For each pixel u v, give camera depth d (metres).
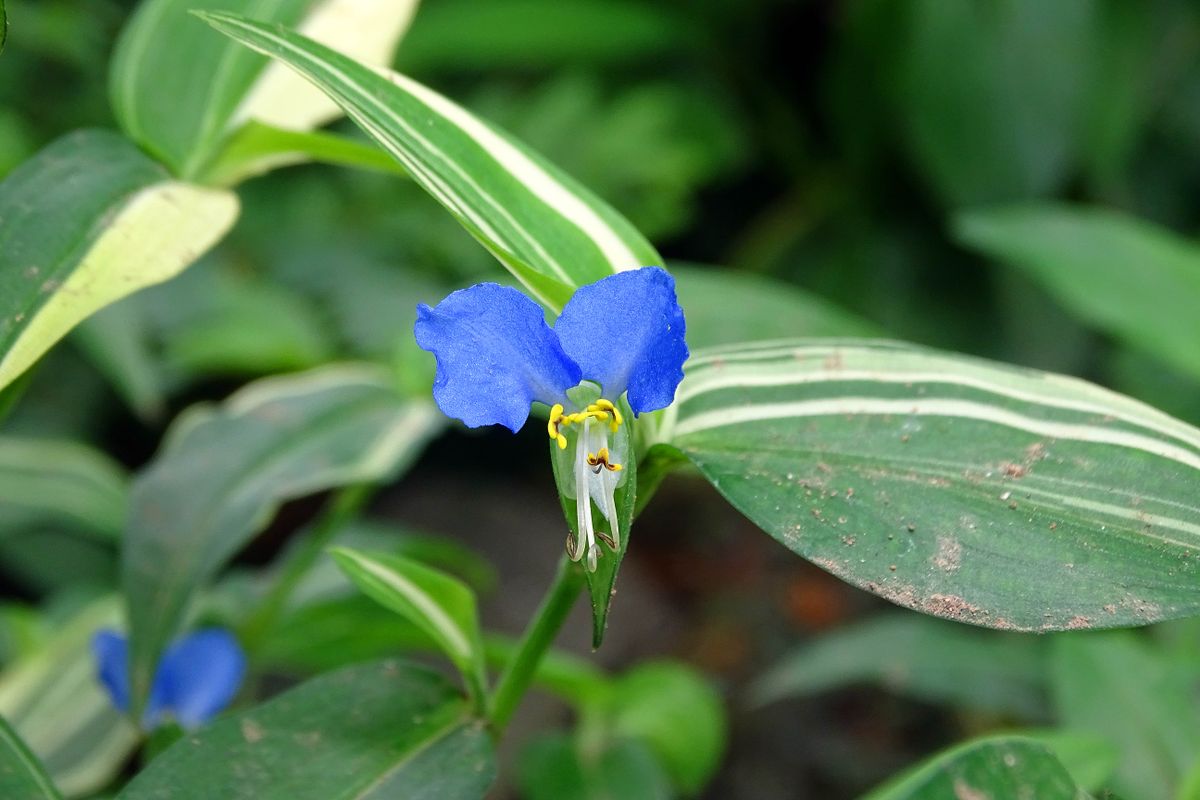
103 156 0.30
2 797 0.28
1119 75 0.81
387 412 0.38
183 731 0.34
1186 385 0.71
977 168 0.81
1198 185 0.87
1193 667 0.39
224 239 0.73
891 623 0.53
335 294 0.72
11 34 0.69
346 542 0.46
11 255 0.29
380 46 0.33
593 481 0.27
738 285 0.36
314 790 0.28
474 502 0.81
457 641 0.30
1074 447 0.28
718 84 0.93
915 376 0.29
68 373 0.69
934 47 0.80
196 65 0.32
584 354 0.27
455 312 0.27
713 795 0.71
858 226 0.92
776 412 0.29
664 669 0.56
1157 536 0.28
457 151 0.29
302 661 0.44
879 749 0.74
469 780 0.29
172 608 0.34
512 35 0.83
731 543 0.87
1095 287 0.47
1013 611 0.27
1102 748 0.33
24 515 0.46
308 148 0.31
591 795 0.48
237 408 0.37
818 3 0.90
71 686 0.40
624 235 0.29
